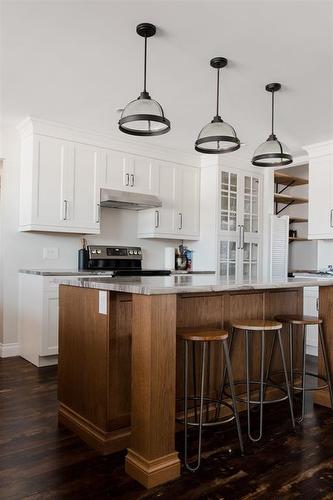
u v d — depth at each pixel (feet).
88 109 11.96
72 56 8.85
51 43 8.33
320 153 15.16
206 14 7.29
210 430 7.94
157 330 6.15
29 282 12.94
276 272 17.69
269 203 17.79
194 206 16.75
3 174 13.34
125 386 7.13
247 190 17.35
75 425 7.68
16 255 13.55
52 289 12.24
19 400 9.37
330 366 9.48
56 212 13.12
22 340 13.38
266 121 12.73
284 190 20.77
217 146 8.90
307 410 9.09
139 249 16.03
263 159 9.64
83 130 13.62
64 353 8.23
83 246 14.85
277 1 6.91
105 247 15.08
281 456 6.86
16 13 7.30
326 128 13.28
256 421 8.43
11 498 5.58
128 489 5.88
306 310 14.60
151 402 6.07
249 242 17.30
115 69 9.44
